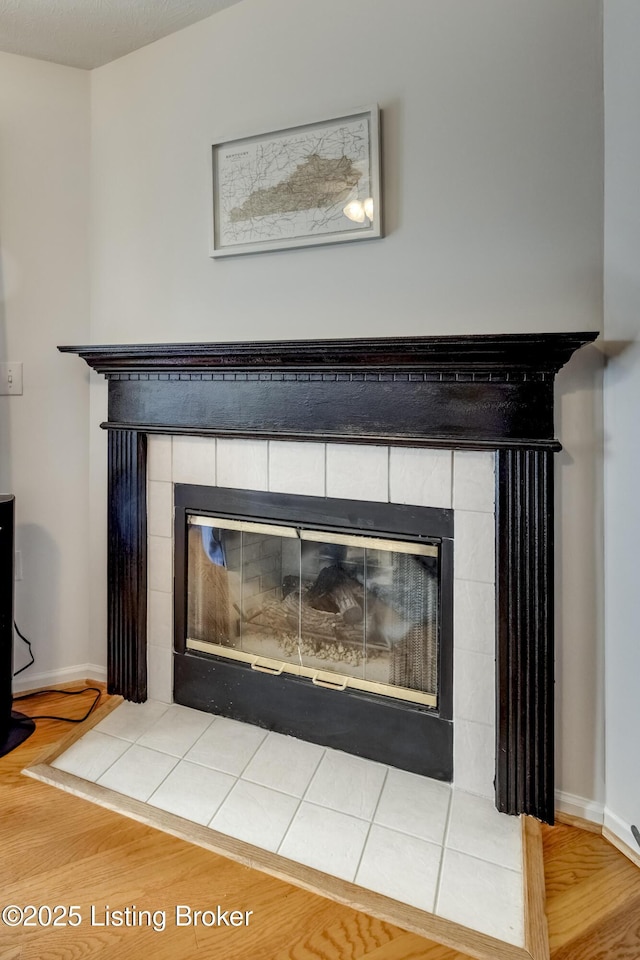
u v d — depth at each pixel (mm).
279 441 1711
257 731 1805
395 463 1568
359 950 1118
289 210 1693
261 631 1886
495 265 1474
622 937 1150
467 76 1470
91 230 2031
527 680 1442
